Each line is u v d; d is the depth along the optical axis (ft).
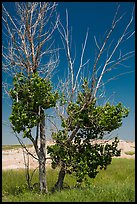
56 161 44.55
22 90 43.06
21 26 43.70
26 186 43.96
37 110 43.14
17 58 43.50
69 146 44.16
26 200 36.94
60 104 44.06
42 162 43.39
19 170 59.47
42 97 42.45
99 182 50.49
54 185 47.52
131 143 113.29
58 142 44.16
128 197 36.63
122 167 64.28
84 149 45.09
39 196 38.70
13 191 44.39
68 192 38.52
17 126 41.78
